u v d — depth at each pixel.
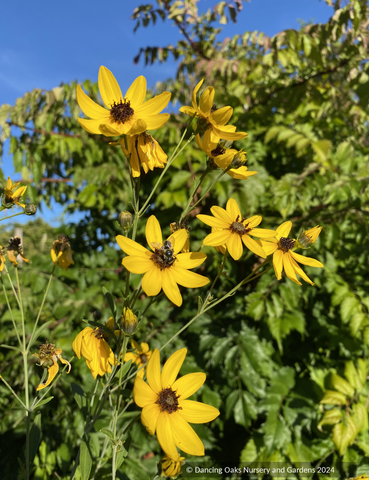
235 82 0.58
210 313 0.46
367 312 0.41
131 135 0.19
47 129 0.50
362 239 0.47
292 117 0.57
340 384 0.40
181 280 0.19
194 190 0.22
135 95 0.20
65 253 0.24
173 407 0.18
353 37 0.46
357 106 0.55
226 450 0.47
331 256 0.50
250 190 0.45
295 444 0.40
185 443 0.17
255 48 0.66
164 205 0.50
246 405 0.39
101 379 0.22
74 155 0.55
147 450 0.38
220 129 0.20
